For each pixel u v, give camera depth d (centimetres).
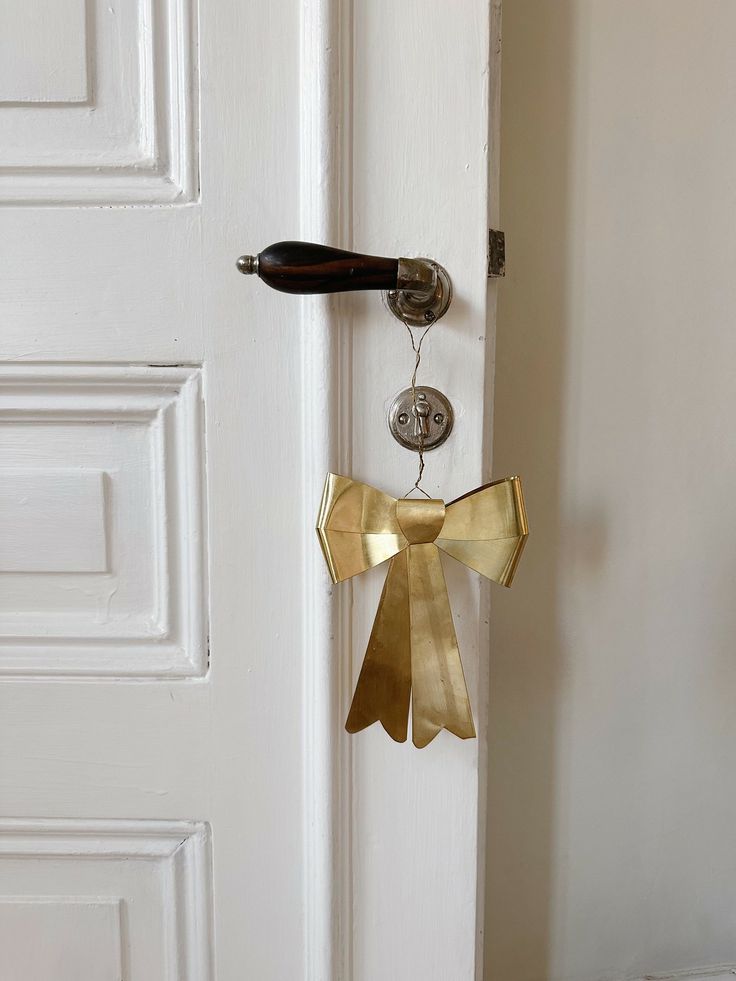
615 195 100
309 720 94
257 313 91
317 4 86
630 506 103
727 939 110
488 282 92
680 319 101
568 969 110
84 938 98
